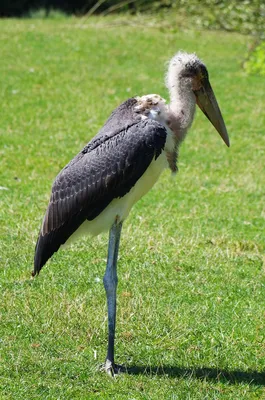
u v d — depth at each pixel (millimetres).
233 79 28375
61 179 8594
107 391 8008
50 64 29781
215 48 34031
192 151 19594
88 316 9711
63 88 26344
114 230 8602
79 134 20812
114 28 37469
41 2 46219
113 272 8555
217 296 10680
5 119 22188
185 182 16797
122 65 30312
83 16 43625
